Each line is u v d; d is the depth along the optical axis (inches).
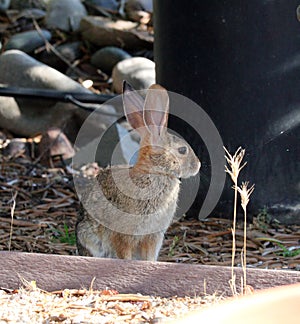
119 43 471.2
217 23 272.5
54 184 341.4
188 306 167.8
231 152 279.0
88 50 478.9
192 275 176.4
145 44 468.4
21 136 410.3
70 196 325.4
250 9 267.6
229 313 114.8
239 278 174.2
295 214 279.4
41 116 406.9
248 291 167.2
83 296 175.3
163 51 292.7
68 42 485.7
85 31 477.1
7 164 370.9
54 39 488.1
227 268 175.2
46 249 255.0
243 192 167.3
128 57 460.1
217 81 276.4
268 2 266.1
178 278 176.7
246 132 276.1
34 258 180.5
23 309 164.6
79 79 459.2
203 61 278.2
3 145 397.4
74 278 179.8
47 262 180.4
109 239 222.7
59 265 180.1
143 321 156.7
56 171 362.3
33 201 319.3
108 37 470.9
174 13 283.6
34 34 475.8
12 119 408.5
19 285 180.9
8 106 409.4
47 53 470.3
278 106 273.0
